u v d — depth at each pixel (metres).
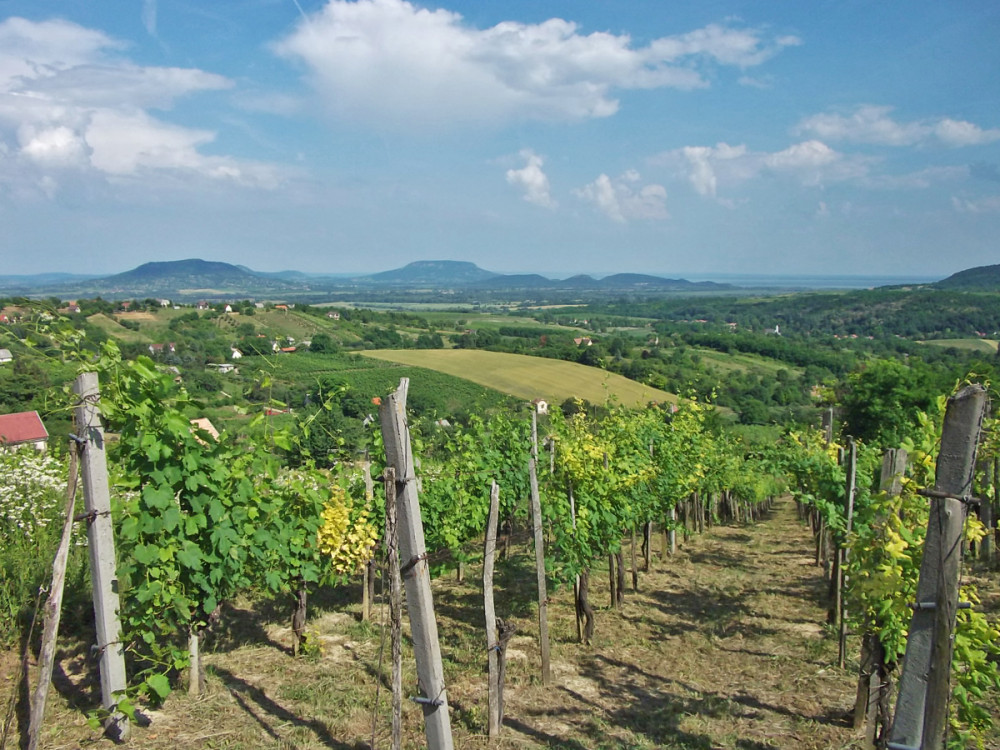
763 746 5.85
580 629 8.50
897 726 3.38
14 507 7.46
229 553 5.86
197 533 5.80
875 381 24.84
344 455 9.10
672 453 13.48
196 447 5.66
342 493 8.25
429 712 4.26
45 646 4.63
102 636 5.14
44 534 7.25
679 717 6.41
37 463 8.20
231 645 7.54
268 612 8.80
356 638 8.00
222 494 6.04
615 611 9.91
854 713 6.18
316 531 7.30
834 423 27.08
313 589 9.94
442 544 10.30
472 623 9.02
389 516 4.13
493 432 12.25
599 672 7.58
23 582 6.38
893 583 4.71
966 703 4.40
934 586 3.26
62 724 5.28
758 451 19.69
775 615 10.02
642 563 13.91
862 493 9.88
